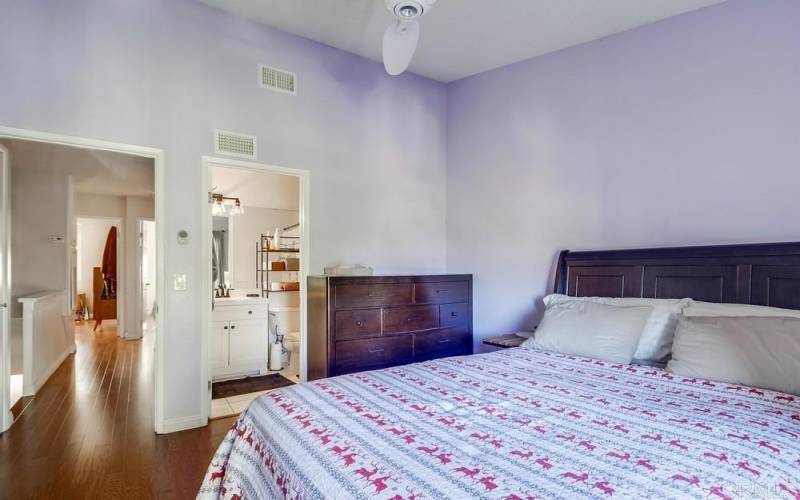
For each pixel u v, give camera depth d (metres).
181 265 3.07
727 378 1.98
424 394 1.82
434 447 1.28
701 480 1.08
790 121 2.48
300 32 3.56
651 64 3.06
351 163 3.91
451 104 4.54
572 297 3.17
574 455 1.23
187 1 3.12
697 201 2.82
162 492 2.24
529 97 3.81
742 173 2.64
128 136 2.89
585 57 3.44
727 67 2.71
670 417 1.55
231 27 3.30
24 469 2.47
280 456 1.38
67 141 2.69
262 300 4.69
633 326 2.46
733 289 2.52
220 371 4.44
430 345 3.82
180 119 3.08
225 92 3.27
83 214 6.70
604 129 3.30
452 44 3.58
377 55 3.97
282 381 4.41
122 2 2.89
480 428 1.44
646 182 3.06
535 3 2.96
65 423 3.18
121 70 2.88
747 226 2.62
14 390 4.00
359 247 3.94
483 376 2.12
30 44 2.61
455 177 4.47
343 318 3.35
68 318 5.49
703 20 2.82
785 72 2.50
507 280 3.96
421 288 3.78
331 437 1.37
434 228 4.47
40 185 5.22
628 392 1.87
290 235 5.68
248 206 5.43
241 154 3.32
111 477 2.39
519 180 3.88
